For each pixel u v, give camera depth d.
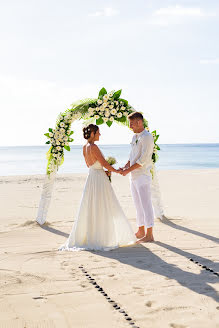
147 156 5.56
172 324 2.86
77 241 5.30
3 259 4.61
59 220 7.29
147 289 3.58
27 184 14.13
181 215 7.75
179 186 13.34
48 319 2.95
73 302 3.28
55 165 6.88
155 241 5.56
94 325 2.85
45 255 4.82
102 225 5.28
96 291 3.54
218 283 3.73
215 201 9.70
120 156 53.69
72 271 4.14
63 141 6.84
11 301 3.29
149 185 5.68
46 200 6.87
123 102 6.67
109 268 4.26
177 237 5.78
